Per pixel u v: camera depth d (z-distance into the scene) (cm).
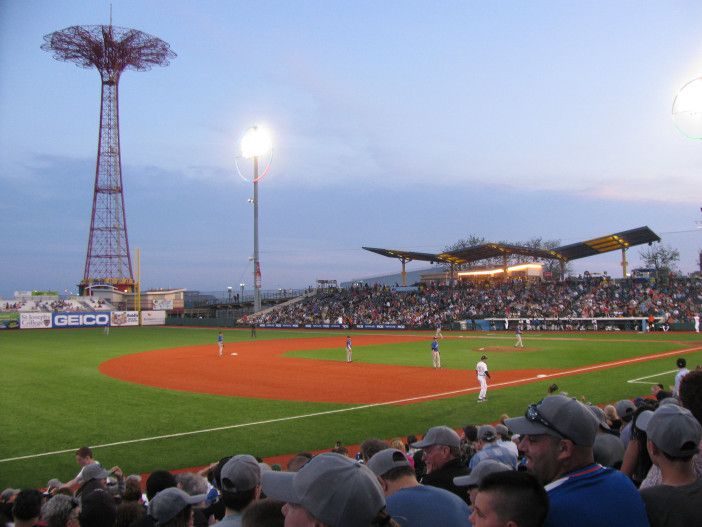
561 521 354
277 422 2019
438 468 659
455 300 8181
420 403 2331
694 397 513
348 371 3397
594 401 2252
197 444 1733
